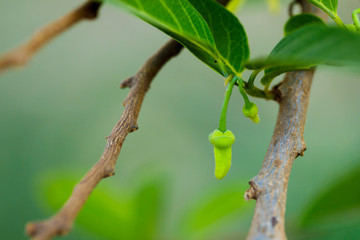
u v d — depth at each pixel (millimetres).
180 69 1275
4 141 1226
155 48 1282
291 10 544
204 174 1186
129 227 580
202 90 1250
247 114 477
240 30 471
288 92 483
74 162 1247
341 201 536
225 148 475
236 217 604
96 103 1289
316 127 1103
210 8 471
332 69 426
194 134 1223
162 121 1238
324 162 1010
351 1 728
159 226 584
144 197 571
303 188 934
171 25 459
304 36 429
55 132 1263
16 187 1179
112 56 1296
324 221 542
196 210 594
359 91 1111
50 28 454
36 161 1219
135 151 1227
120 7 444
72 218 391
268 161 453
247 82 478
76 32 1274
